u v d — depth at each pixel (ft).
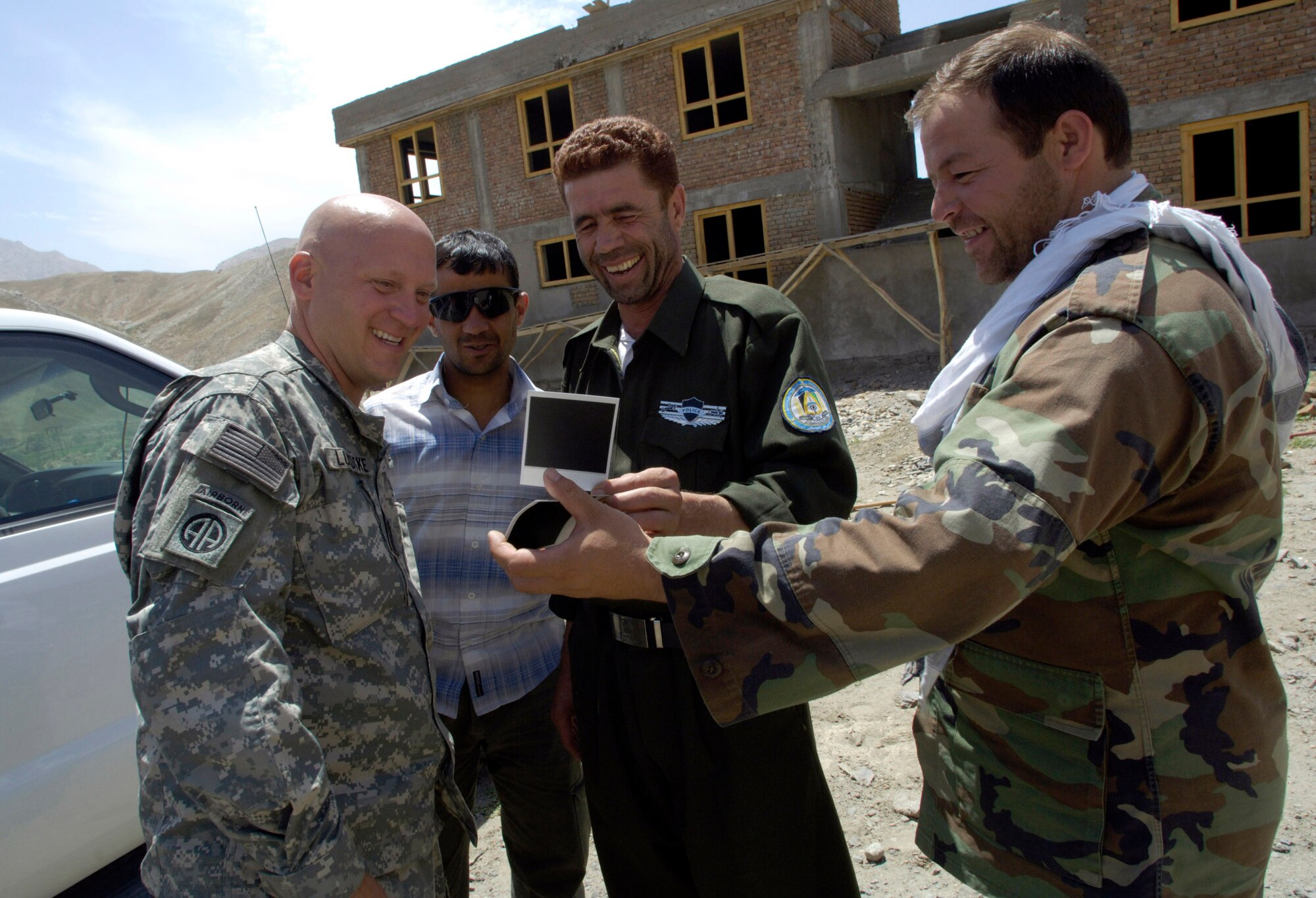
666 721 5.23
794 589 2.86
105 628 6.66
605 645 5.56
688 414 5.32
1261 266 31.40
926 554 2.72
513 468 7.09
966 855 4.00
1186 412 3.01
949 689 4.10
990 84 3.59
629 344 5.90
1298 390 3.97
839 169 40.22
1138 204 3.43
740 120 48.60
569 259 49.26
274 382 4.34
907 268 38.37
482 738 6.98
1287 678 9.57
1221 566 3.36
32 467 6.73
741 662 2.94
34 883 6.09
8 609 6.05
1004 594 2.71
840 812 8.38
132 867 7.32
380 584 4.55
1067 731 3.51
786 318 5.35
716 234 50.55
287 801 3.65
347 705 4.37
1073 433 2.79
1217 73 31.32
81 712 6.40
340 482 4.46
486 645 6.89
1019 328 3.34
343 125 55.36
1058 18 34.83
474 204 51.60
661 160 5.43
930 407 3.89
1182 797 3.40
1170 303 3.06
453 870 6.26
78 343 7.40
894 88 38.81
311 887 3.73
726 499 4.56
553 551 3.37
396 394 7.51
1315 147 29.84
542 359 50.21
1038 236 3.75
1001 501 2.72
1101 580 3.37
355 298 4.66
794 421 4.98
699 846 5.18
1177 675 3.37
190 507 3.78
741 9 40.37
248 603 3.81
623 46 44.04
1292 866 6.94
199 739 3.59
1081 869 3.51
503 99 49.29
